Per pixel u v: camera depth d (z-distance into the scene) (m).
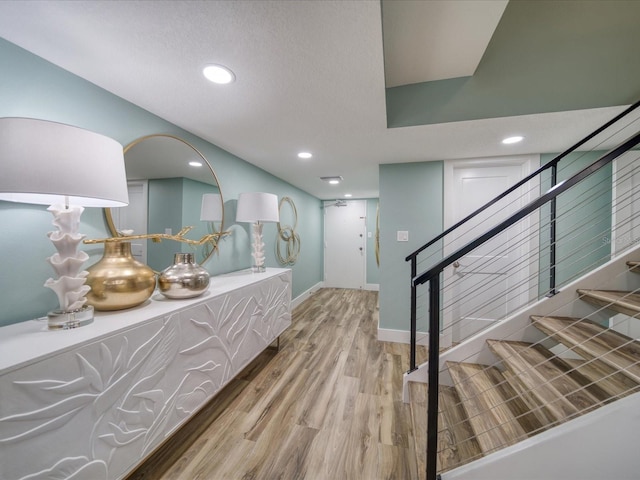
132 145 1.47
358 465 1.25
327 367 2.18
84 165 0.88
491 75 1.70
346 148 2.27
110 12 0.88
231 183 2.43
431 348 0.99
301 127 1.83
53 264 0.93
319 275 5.46
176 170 1.79
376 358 2.36
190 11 0.88
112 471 0.92
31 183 0.79
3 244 1.01
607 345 1.28
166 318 1.15
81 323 0.96
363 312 3.78
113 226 1.39
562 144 2.17
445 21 1.32
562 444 0.92
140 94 1.41
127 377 0.98
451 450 1.21
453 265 2.63
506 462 0.97
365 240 5.32
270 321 2.17
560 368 1.40
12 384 0.69
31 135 0.80
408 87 1.81
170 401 1.17
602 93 1.57
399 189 2.73
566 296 1.70
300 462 1.26
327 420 1.55
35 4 0.84
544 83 1.63
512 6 1.65
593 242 2.34
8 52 1.02
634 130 1.89
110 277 1.11
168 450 1.33
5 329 0.93
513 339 1.77
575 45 1.59
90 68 1.19
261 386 1.90
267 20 0.92
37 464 0.73
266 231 3.18
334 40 1.01
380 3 0.85
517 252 2.52
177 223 1.80
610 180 2.29
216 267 2.21
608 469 0.88
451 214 2.61
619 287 1.60
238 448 1.35
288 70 1.21
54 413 0.77
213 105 1.53
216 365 1.48
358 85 1.32
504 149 2.29
